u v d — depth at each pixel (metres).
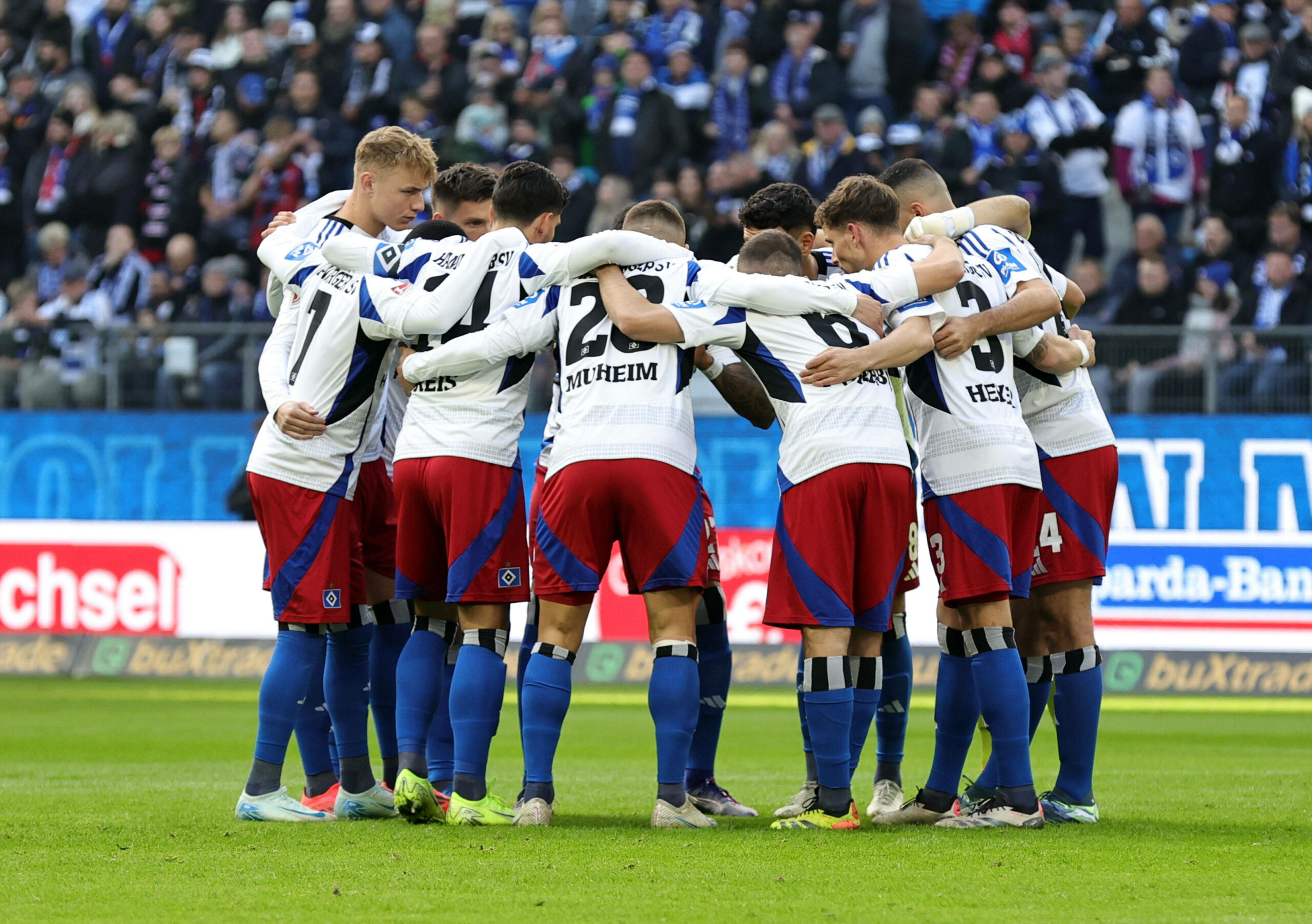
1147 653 41.16
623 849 14.12
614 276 16.31
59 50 60.16
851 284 16.09
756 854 13.82
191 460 44.56
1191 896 11.87
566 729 32.59
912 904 11.48
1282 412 41.31
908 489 16.12
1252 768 24.59
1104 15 55.94
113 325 45.38
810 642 15.91
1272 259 48.56
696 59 56.78
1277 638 40.72
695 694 16.17
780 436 42.72
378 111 57.19
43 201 56.91
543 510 16.41
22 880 12.58
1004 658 15.92
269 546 17.03
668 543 15.86
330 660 17.66
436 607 17.38
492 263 16.73
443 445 16.62
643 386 16.08
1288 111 51.97
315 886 12.26
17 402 45.16
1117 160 52.00
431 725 18.14
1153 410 41.81
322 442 16.98
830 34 56.09
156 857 13.73
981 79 54.09
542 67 57.34
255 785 16.92
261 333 44.66
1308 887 12.27
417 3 58.91
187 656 43.75
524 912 11.17
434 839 14.86
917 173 18.27
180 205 55.34
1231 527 41.22
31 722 33.78
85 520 44.75
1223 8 53.59
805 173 52.44
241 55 59.16
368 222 17.94
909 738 30.44
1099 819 17.09
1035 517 16.34
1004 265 16.78
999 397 16.27
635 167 53.50
